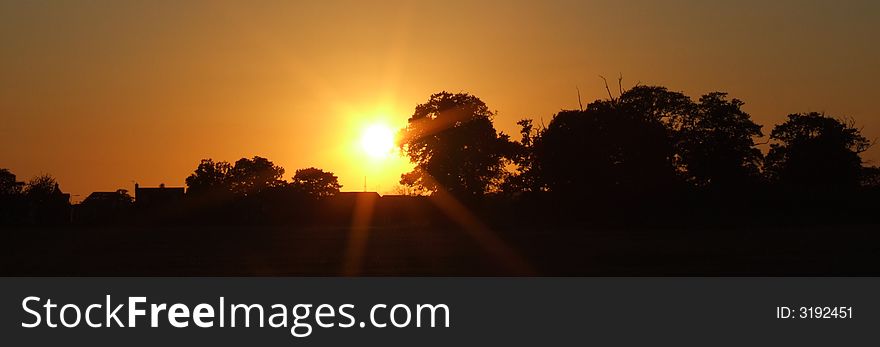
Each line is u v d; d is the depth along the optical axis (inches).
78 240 2699.3
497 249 2010.3
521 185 3969.0
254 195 5007.4
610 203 3614.7
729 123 4015.8
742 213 3526.1
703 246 2047.2
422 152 4475.9
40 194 4640.8
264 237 2805.1
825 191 3627.0
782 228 3036.4
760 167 4207.7
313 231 3400.6
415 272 1364.4
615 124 3786.9
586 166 3698.3
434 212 4281.5
